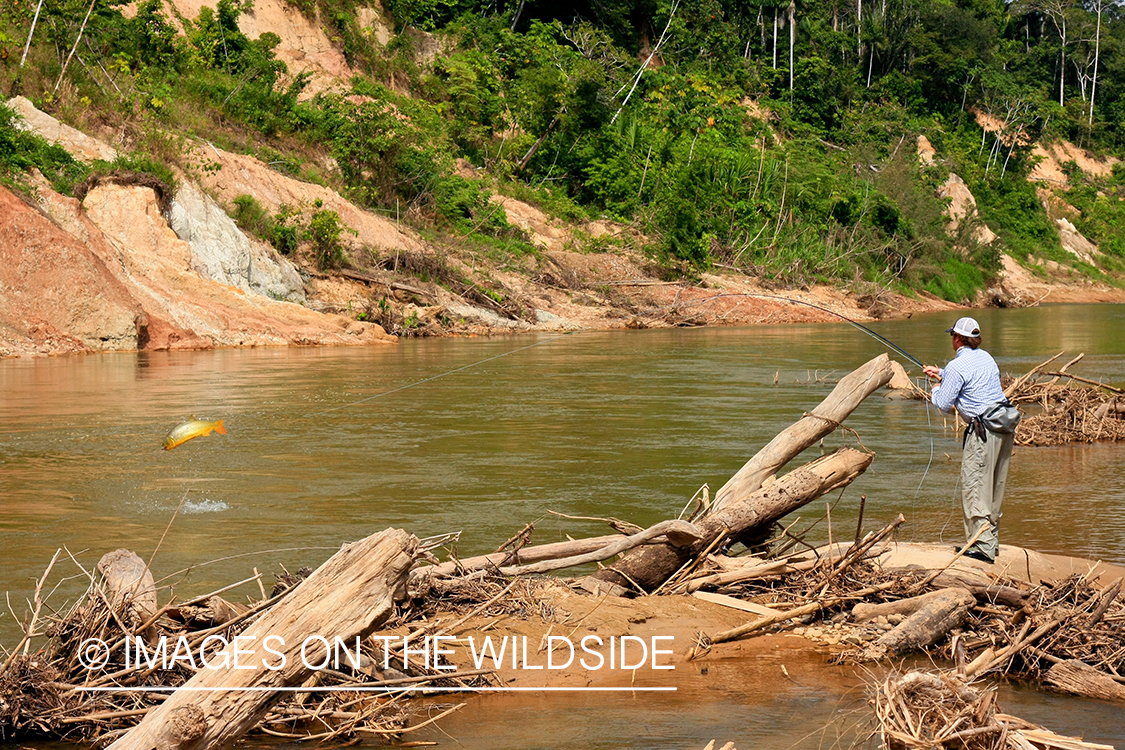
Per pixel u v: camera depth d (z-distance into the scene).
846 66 81.00
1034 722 4.61
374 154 39.97
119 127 31.55
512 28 59.81
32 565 6.82
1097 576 6.41
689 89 62.66
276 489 9.38
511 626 5.68
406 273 34.84
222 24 42.47
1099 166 100.62
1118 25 116.38
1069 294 73.25
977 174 80.25
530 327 35.00
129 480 9.80
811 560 6.55
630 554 6.64
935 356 25.41
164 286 27.33
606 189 49.69
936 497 9.38
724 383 19.11
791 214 53.00
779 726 4.49
